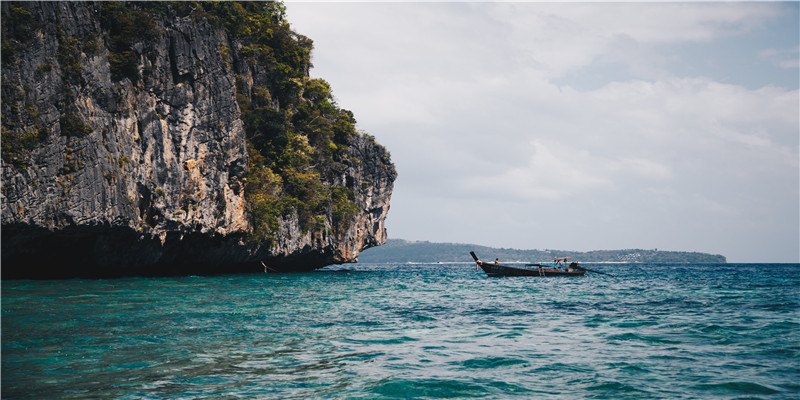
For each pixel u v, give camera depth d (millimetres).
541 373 11547
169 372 11242
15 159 29859
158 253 42500
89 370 11258
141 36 38406
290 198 59812
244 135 49656
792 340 15742
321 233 67312
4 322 16750
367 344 14680
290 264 70750
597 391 10227
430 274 78125
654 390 10297
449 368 11922
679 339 15930
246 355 13008
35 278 38625
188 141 42656
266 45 66125
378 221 90188
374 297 29984
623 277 70000
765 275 79812
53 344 13656
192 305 22531
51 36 32156
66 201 32344
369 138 86625
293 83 67875
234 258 52125
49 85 31750
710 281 56469
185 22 42625
